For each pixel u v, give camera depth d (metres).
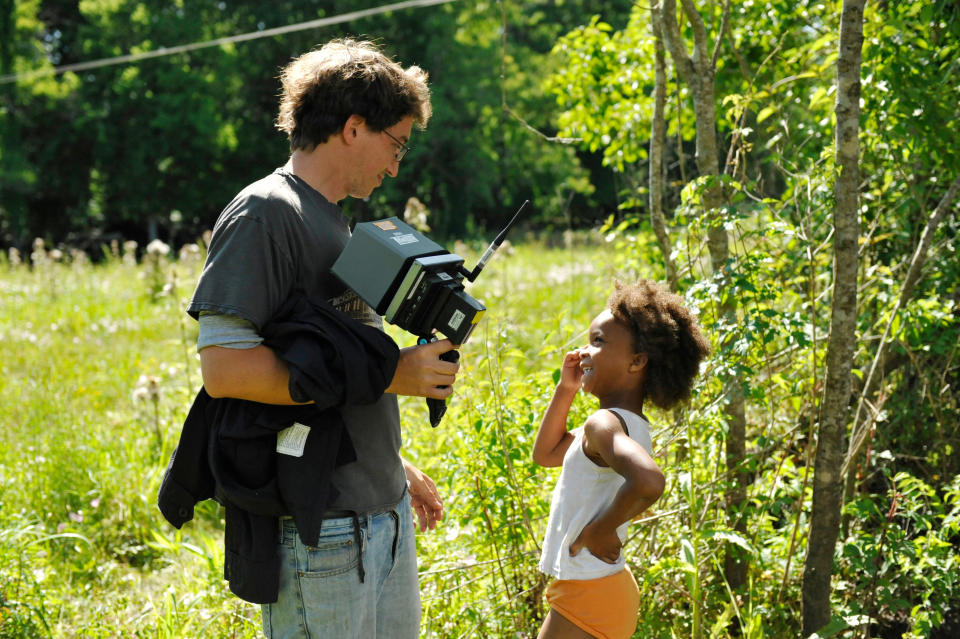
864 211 3.81
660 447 3.08
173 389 6.07
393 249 2.11
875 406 3.71
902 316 3.43
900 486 3.22
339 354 1.98
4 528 4.09
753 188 3.56
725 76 4.78
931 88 3.67
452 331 2.14
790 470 3.35
